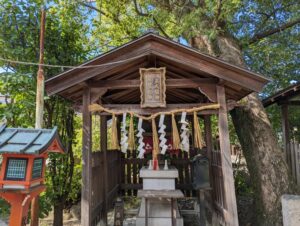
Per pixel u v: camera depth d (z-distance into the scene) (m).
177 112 4.11
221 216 4.55
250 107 5.58
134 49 3.90
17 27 5.09
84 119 4.10
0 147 2.45
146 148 5.60
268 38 8.79
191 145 6.97
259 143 5.31
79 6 7.73
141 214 4.81
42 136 2.64
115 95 5.56
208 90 4.13
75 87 4.12
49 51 5.38
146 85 4.06
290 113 9.08
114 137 4.13
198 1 6.67
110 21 10.01
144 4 8.62
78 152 7.20
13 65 5.17
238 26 8.05
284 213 4.02
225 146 3.97
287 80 9.49
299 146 6.28
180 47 3.84
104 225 4.96
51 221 6.80
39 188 2.70
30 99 4.96
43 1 5.35
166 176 4.75
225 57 6.11
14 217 2.51
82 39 7.19
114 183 6.26
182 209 6.45
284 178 5.06
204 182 4.70
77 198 7.64
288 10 7.37
